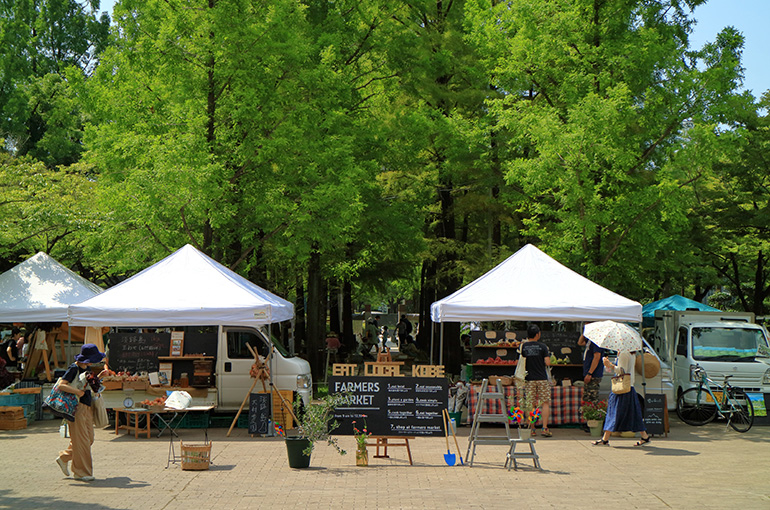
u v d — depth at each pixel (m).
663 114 19.69
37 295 17.98
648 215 19.30
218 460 11.65
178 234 19.58
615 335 13.30
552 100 21.25
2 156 26.02
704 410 16.56
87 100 19.45
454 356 27.34
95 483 9.78
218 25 18.61
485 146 24.62
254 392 15.47
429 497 8.95
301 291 33.34
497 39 21.44
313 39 21.98
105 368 15.20
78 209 20.61
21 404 15.76
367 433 11.62
